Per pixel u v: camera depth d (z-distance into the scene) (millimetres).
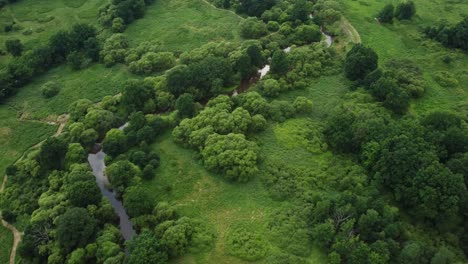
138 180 89438
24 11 151000
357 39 131500
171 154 97125
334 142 96250
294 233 79688
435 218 78812
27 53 124875
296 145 97750
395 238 76562
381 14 139875
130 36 137250
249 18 135875
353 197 79750
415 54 126500
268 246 78188
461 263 70562
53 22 145875
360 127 92938
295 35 130125
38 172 92875
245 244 78125
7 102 116875
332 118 99875
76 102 111562
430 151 83875
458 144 85438
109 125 103500
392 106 103812
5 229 86625
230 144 92562
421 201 79375
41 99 117438
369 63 114062
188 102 102562
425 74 118938
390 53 126875
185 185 90562
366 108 103500
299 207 84312
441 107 107875
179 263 76188
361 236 76125
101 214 82500
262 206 85688
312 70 117375
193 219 83000
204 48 124438
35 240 78375
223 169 90875
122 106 109312
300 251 76812
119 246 77938
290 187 88250
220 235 80875
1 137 107250
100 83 120938
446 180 78000
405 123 92938
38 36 139375
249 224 82312
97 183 93875
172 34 137875
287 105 105562
